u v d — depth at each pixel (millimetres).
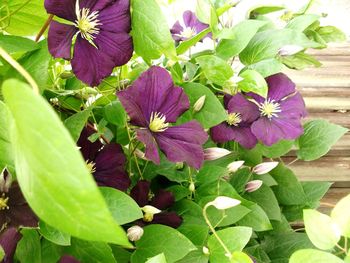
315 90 832
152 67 356
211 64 402
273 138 450
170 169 449
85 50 327
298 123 457
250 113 455
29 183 138
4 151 256
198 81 474
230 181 504
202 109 417
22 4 364
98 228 132
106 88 459
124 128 449
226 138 462
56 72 438
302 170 712
